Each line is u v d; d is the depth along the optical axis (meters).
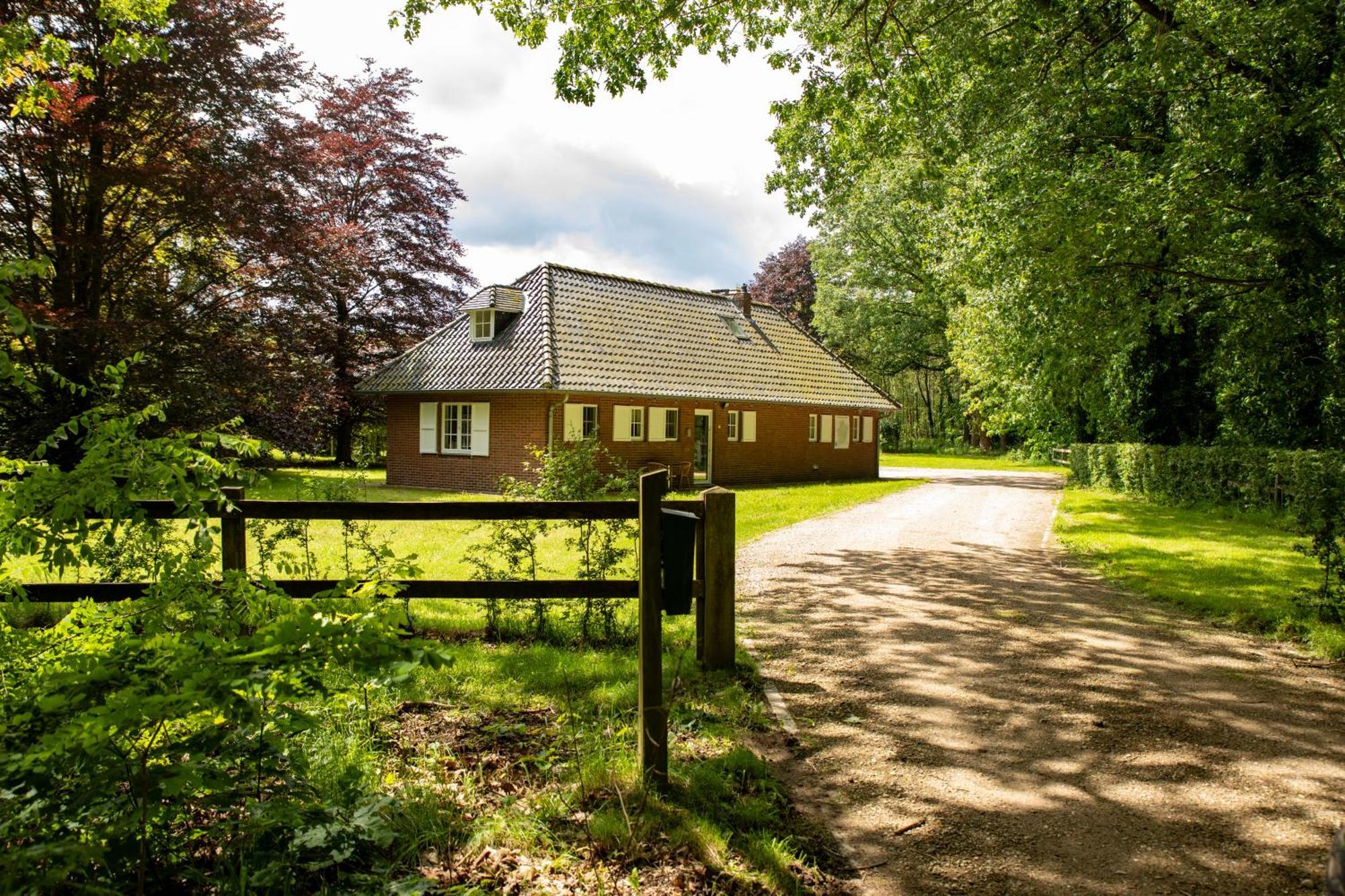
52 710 2.29
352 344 33.00
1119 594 8.82
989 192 14.69
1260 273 13.26
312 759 3.59
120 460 2.90
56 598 5.19
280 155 21.34
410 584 5.00
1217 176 11.84
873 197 42.69
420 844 3.20
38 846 2.03
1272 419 17.23
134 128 18.19
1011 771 4.23
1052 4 13.68
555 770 3.91
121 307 19.50
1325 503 7.27
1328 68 11.75
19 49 6.58
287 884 2.65
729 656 5.63
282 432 21.38
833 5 12.15
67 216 18.22
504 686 5.17
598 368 23.72
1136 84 13.09
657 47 10.85
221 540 5.41
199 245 21.28
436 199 35.44
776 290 62.16
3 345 3.03
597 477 9.57
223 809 2.76
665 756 3.75
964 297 32.53
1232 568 9.99
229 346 20.14
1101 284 12.77
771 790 3.89
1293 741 4.66
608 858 3.19
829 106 12.38
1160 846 3.47
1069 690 5.56
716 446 27.27
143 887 2.44
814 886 3.14
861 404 32.75
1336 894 1.58
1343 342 13.69
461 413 24.41
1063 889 3.15
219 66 18.94
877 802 3.87
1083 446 25.55
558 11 10.62
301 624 2.38
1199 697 5.42
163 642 2.47
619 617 6.85
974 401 36.59
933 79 12.71
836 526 15.13
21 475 3.17
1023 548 12.31
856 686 5.59
